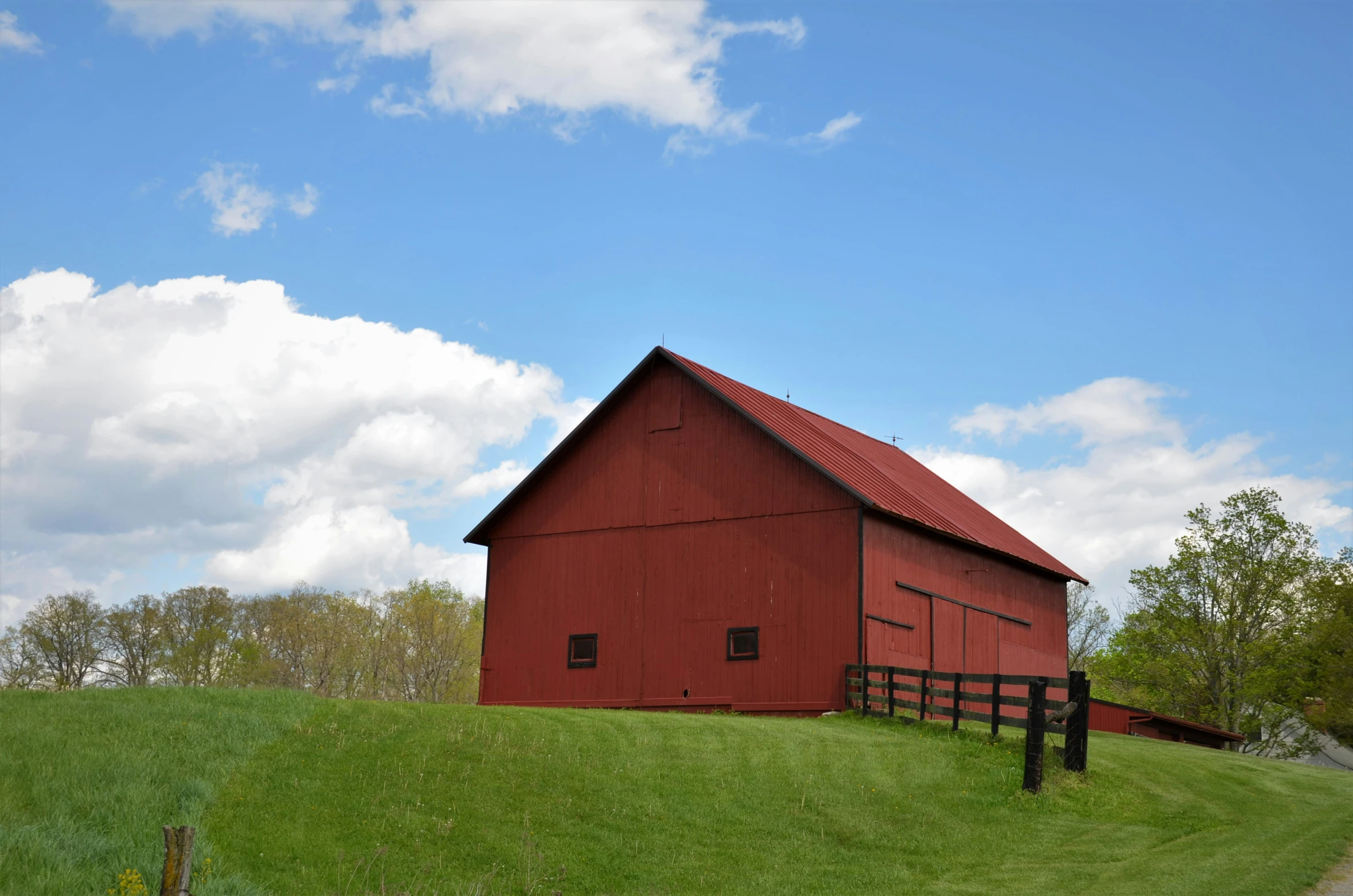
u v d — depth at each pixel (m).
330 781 16.77
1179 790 21.73
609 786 18.11
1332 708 50.97
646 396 32.62
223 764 16.72
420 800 16.55
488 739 19.42
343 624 78.81
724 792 18.55
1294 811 20.98
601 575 32.06
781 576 29.17
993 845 17.62
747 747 21.08
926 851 17.09
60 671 65.69
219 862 13.81
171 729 17.98
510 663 32.97
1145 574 53.38
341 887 13.76
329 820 15.51
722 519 30.44
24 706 18.70
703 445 31.27
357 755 17.92
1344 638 50.22
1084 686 22.02
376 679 76.56
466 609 81.88
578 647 31.94
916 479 39.62
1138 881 15.30
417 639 78.12
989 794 20.05
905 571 30.00
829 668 27.88
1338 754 60.72
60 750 16.42
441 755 18.38
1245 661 50.72
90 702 19.25
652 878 15.19
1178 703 52.88
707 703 29.48
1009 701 23.11
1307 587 51.06
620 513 32.22
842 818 18.05
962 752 22.39
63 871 12.75
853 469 31.33
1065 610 40.22
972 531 34.22
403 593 80.00
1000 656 34.62
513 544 33.91
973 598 33.47
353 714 20.08
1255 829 18.80
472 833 15.73
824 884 15.46
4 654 64.75
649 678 30.55
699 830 16.95
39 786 15.05
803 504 29.28
